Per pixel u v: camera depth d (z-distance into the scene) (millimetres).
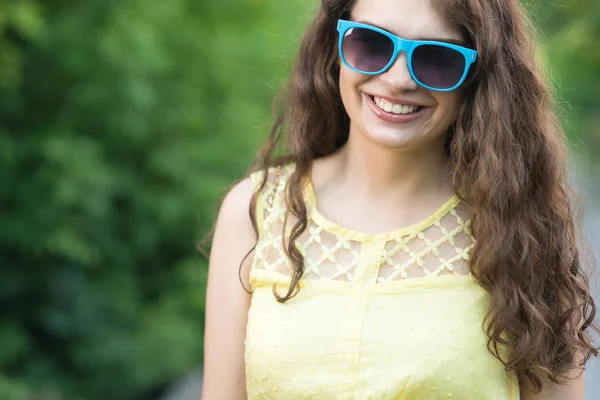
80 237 7273
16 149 7078
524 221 2480
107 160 7855
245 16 8867
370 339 2420
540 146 2531
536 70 2557
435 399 2387
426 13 2375
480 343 2420
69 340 7379
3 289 7176
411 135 2438
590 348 2555
